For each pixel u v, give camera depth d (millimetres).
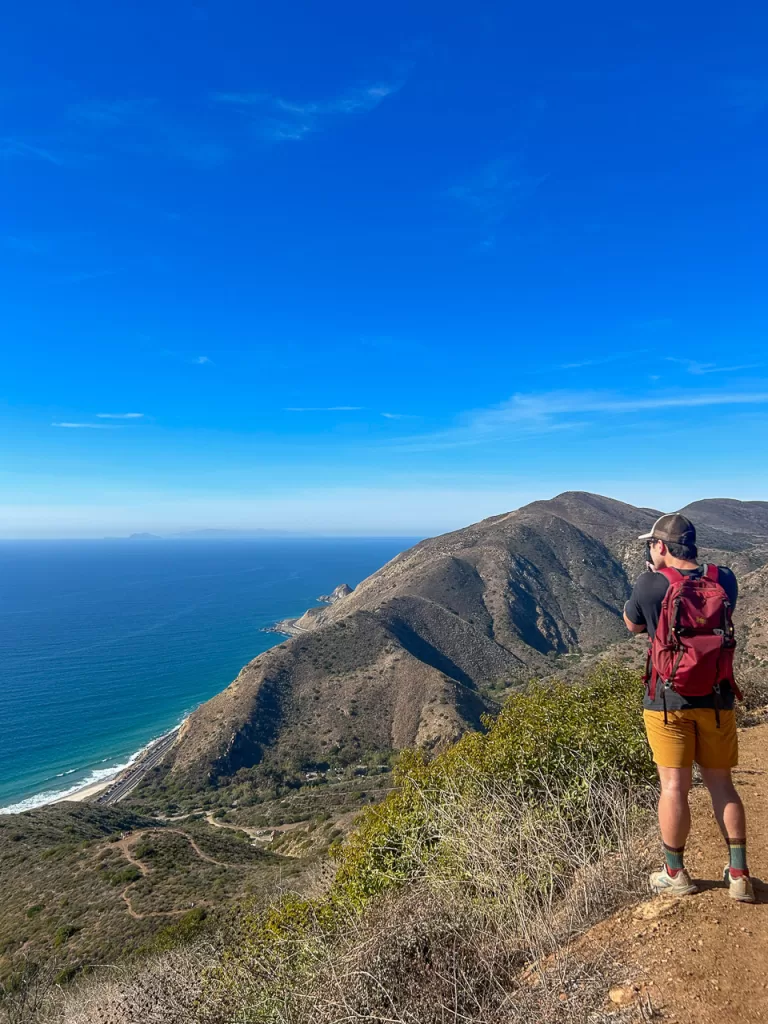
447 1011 2648
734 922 2633
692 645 2777
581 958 2619
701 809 4289
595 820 4188
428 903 3457
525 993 2549
